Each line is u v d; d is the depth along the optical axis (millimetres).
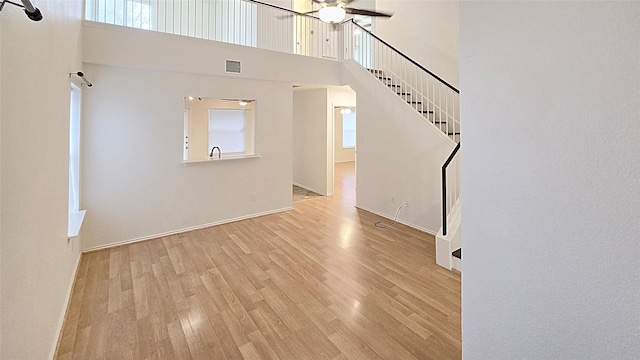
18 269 1502
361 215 5602
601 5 643
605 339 656
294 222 5180
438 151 4508
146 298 2855
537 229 759
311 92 7539
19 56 1508
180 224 4660
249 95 5191
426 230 4730
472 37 891
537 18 744
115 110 4023
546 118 733
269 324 2486
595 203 660
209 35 7582
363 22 7461
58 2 2357
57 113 2352
